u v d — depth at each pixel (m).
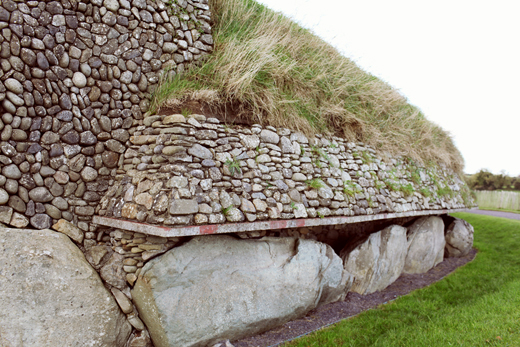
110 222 3.81
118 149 4.25
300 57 6.34
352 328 4.58
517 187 26.81
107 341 3.47
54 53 3.75
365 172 6.22
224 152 4.09
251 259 4.25
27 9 3.57
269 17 6.57
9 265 3.16
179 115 3.70
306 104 5.55
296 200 4.65
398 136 7.55
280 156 4.79
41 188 3.72
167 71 4.52
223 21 5.74
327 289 5.24
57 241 3.61
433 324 4.69
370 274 6.10
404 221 7.89
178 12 4.65
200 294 3.71
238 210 3.88
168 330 3.46
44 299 3.21
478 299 5.84
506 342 4.08
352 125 6.40
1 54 3.39
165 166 3.61
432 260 8.12
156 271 3.50
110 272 3.79
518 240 10.33
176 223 3.29
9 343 2.96
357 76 7.17
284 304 4.49
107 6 4.05
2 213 3.44
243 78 4.47
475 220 13.73
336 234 6.35
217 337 3.83
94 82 4.05
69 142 3.90
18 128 3.55
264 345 4.04
